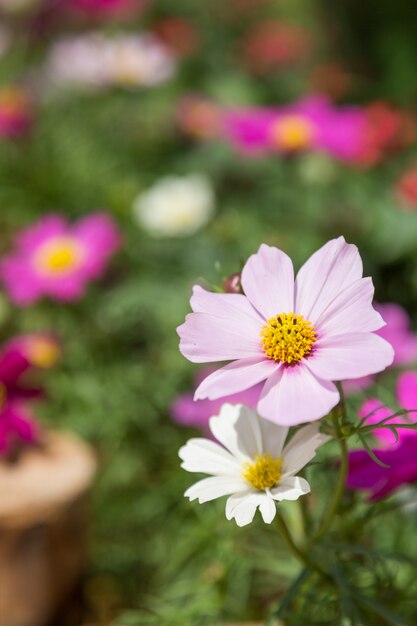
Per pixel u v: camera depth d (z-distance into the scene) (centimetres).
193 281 108
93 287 109
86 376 102
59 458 82
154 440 97
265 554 78
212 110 131
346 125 113
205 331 57
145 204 115
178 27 166
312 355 56
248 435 60
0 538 78
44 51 171
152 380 100
